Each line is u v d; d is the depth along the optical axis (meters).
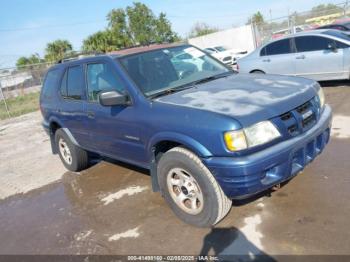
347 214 3.32
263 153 2.97
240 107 3.13
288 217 3.43
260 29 25.22
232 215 3.64
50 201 4.97
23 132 10.95
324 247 2.94
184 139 3.22
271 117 3.06
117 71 4.04
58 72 5.48
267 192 3.91
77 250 3.57
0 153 8.55
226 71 4.61
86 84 4.68
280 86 3.66
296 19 23.62
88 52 5.58
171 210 3.99
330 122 3.74
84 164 5.78
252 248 3.09
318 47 8.77
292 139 3.16
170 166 3.52
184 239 3.40
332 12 22.98
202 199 3.35
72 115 5.05
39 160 7.24
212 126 3.02
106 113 4.23
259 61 9.84
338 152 4.78
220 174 3.03
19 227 4.34
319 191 3.81
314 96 3.61
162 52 4.43
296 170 3.21
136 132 3.83
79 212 4.41
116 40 36.19
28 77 24.44
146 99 3.71
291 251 2.96
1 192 5.73
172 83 4.04
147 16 37.31
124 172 5.44
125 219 4.00
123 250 3.41
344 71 8.47
